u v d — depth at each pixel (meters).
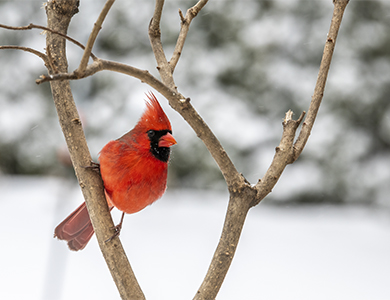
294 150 2.70
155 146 3.51
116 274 2.71
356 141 12.15
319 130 12.24
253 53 12.40
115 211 10.87
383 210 12.01
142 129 3.53
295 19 12.54
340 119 12.25
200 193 12.30
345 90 12.10
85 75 1.96
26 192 12.12
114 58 12.74
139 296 2.70
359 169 12.20
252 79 12.38
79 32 12.70
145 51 12.71
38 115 13.50
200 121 2.40
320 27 12.44
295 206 12.31
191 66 12.52
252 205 2.60
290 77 12.35
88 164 2.85
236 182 2.55
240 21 12.45
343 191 12.20
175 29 12.39
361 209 12.19
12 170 13.73
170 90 2.29
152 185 3.59
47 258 7.06
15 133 13.39
